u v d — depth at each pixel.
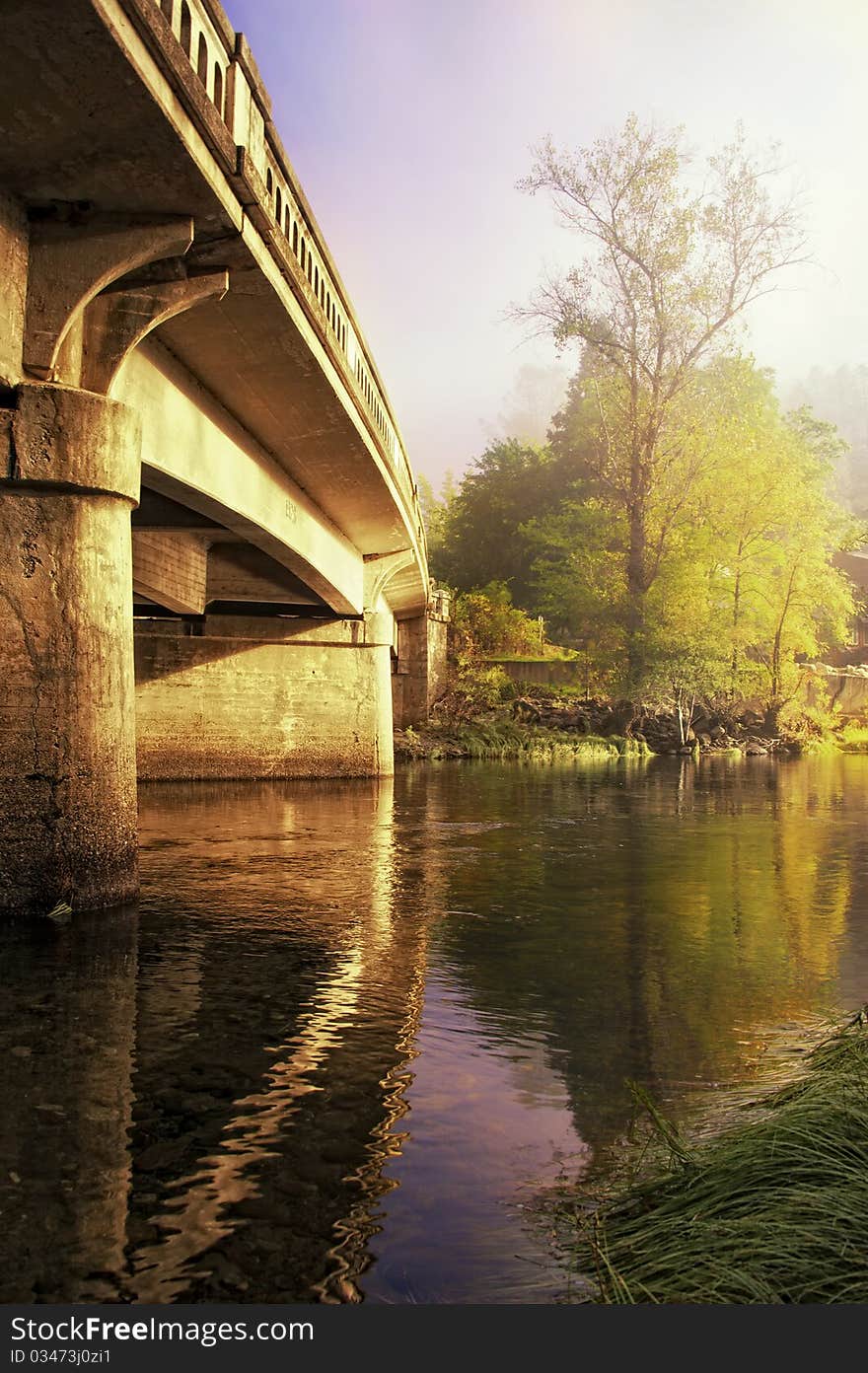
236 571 27.48
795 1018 7.38
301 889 12.23
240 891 11.96
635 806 24.23
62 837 9.66
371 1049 6.54
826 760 47.88
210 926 9.97
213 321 11.84
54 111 7.80
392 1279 3.87
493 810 22.42
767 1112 5.34
